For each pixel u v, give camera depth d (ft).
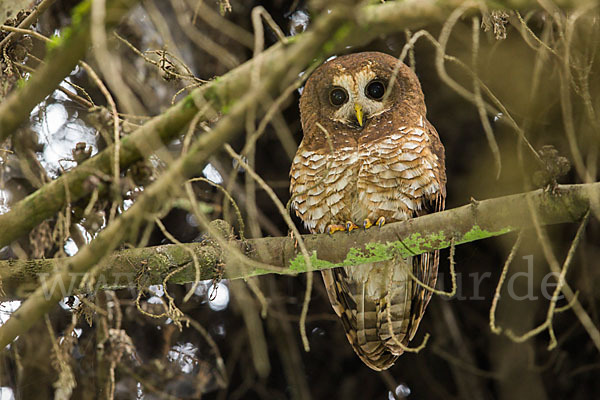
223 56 18.67
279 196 35.50
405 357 36.14
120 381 30.53
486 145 34.40
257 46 13.52
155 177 16.90
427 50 33.01
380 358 28.86
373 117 27.50
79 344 30.96
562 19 18.90
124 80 29.60
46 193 17.06
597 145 18.61
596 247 33.65
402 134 26.66
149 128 15.61
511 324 34.37
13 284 21.06
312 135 27.99
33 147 24.08
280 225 35.81
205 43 18.69
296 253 22.35
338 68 28.30
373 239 21.95
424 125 27.84
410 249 21.71
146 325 33.86
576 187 18.45
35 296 16.67
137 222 14.57
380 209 26.53
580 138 28.19
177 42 30.68
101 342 25.38
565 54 15.05
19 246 27.12
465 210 20.49
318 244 22.33
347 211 26.99
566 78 15.08
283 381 36.47
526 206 19.17
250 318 17.29
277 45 14.33
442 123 34.71
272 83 13.37
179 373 31.63
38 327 29.66
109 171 16.58
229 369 34.63
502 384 33.60
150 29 30.45
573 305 15.70
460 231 20.74
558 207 18.67
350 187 26.73
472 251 35.55
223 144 14.66
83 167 16.61
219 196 30.76
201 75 31.73
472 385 34.65
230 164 33.45
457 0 13.25
